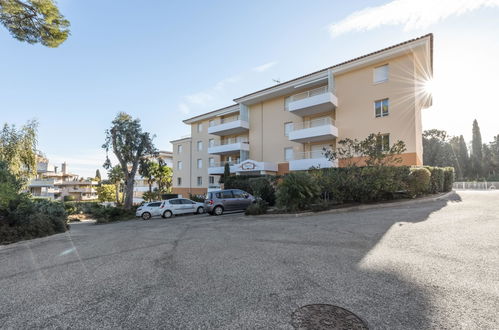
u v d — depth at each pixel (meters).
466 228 6.21
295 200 11.47
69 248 6.75
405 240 5.52
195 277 4.01
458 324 2.47
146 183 44.88
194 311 2.91
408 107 16.28
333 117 20.38
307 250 5.27
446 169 16.45
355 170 12.38
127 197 23.69
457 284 3.33
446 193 14.45
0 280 4.27
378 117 17.55
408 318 2.60
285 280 3.72
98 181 61.72
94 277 4.24
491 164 48.00
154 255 5.54
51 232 9.15
